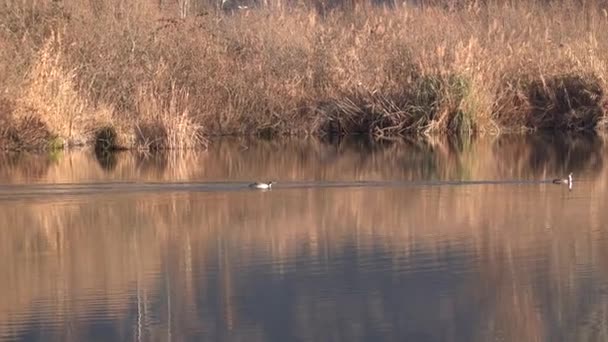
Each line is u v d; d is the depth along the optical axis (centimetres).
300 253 4031
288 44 8275
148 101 7425
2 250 4169
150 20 7938
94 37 7725
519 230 4412
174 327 3150
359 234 4362
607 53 8488
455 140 7812
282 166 6438
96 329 3147
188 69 7806
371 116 8062
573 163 6506
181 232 4444
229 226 4550
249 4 9581
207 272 3762
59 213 4894
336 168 6347
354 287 3538
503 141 7725
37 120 7131
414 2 10019
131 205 5072
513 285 3534
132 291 3538
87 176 5991
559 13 9212
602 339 3028
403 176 5997
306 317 3228
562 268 3759
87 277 3728
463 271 3725
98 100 7475
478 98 8038
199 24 8025
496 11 9219
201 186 5597
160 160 6738
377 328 3125
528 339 3025
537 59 8444
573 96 8300
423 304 3347
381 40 8294
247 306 3347
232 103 7981
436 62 8119
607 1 9481
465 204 5047
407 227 4503
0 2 7712
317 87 8175
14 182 5762
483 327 3125
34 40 7619
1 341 3045
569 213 4781
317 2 10362
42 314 3297
